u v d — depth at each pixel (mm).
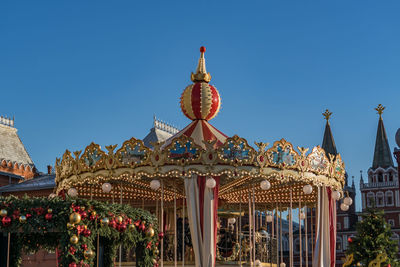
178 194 27156
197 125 25391
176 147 22375
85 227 14383
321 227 25172
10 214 14297
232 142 22422
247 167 22531
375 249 21188
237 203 31688
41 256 37625
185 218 26812
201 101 25469
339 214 94500
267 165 22719
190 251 25594
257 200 30344
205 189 22031
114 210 15586
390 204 92500
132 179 23250
